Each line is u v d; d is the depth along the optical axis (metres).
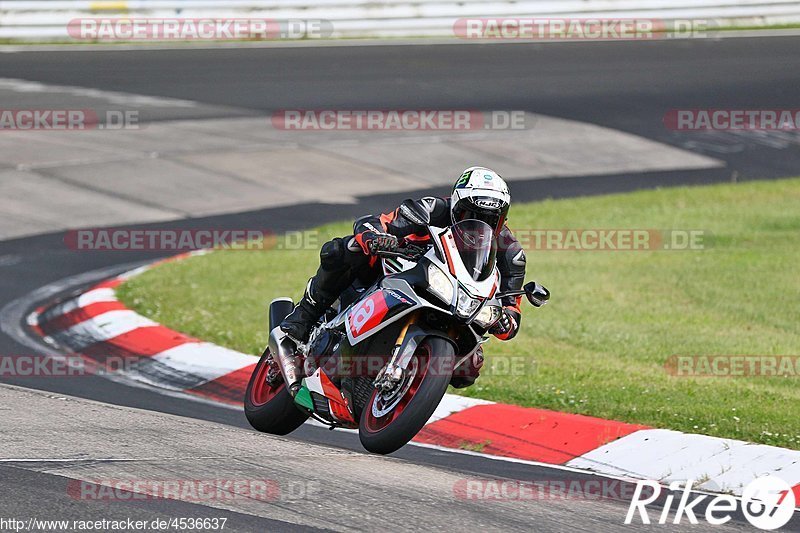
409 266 23.22
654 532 20.19
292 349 25.89
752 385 33.09
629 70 104.31
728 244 56.00
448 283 22.52
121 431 25.36
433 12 122.25
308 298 25.70
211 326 38.41
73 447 23.55
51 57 110.56
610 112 90.75
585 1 121.00
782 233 58.66
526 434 27.73
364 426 23.62
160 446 24.12
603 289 46.56
